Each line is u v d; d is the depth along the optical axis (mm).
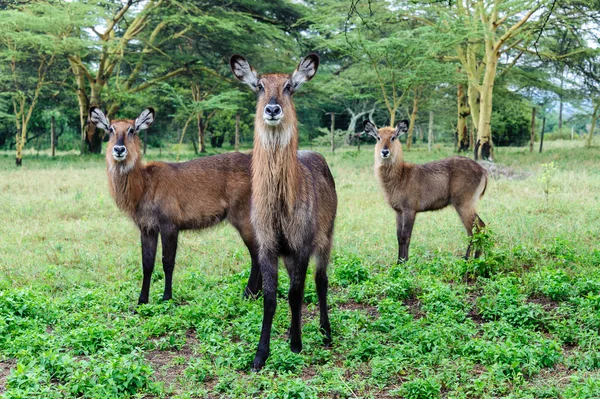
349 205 11258
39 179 15312
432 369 4168
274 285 4414
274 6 25047
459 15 20391
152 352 4801
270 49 25641
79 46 21422
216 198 6449
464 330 4801
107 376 3926
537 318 5152
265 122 4234
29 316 5383
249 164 6633
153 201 6152
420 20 21703
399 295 6066
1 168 19141
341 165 19172
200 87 29562
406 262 6977
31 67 22406
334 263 7195
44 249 8117
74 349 4691
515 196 11930
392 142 7586
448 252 7695
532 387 3861
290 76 4512
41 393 3779
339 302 6031
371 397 3828
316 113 39906
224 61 25719
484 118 20953
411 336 4730
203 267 7387
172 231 6219
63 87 26484
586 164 18578
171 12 23266
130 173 6074
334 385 3965
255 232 4473
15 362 4488
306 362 4461
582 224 8961
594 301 5246
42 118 32156
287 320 5332
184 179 6316
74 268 7391
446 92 30781
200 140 30328
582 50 21141
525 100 31109
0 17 20375
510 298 5434
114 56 24562
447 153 26000
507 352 4199
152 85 26812
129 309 5930
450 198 7961
